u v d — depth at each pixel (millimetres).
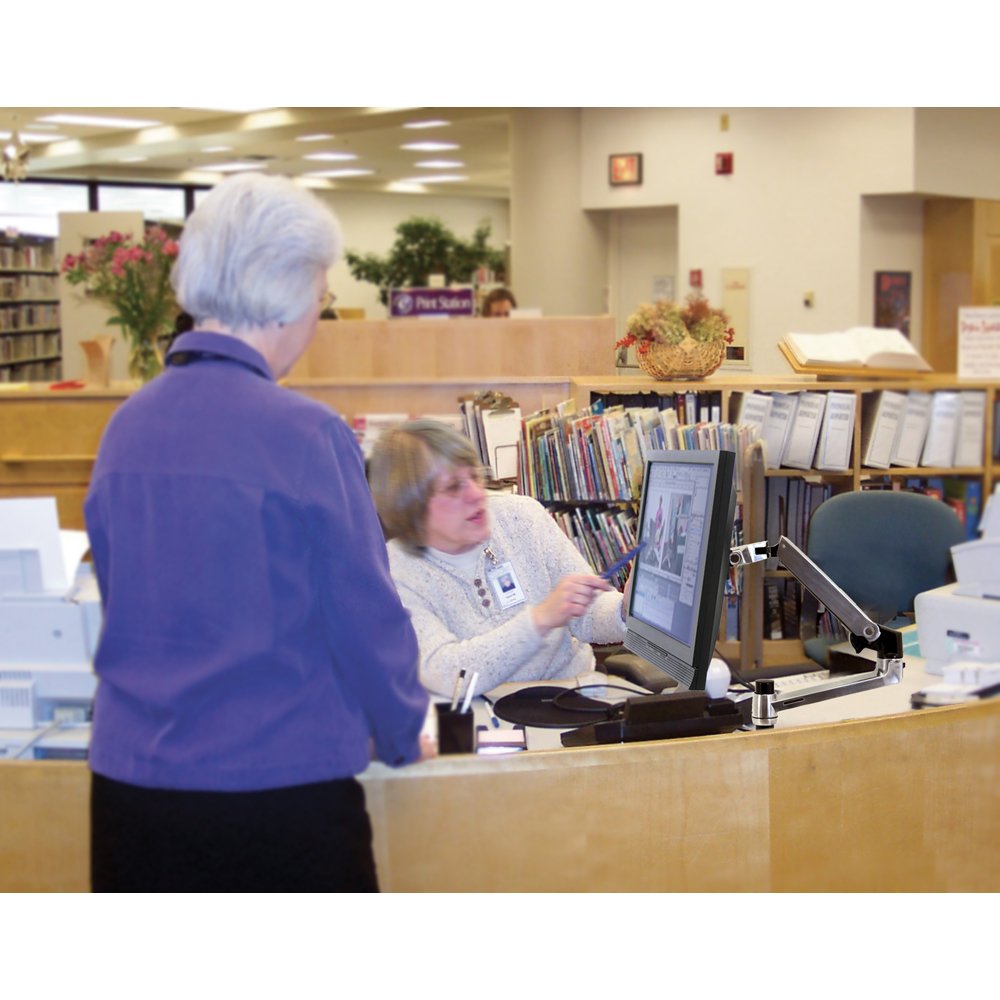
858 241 6141
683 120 7367
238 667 1117
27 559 1542
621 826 1393
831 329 6387
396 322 4609
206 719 1138
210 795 1140
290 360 1244
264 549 1115
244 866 1153
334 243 1210
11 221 12273
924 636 1823
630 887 1403
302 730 1147
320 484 1126
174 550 1131
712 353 2568
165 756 1142
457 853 1372
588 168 8102
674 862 1406
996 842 1487
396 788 1358
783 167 6762
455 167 13430
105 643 1186
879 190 5898
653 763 1390
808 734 1424
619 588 2377
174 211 14336
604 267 8414
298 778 1142
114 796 1179
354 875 1205
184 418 1147
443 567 2070
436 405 4188
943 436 2455
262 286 1153
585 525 2436
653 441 2414
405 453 2004
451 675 1836
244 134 10266
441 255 13125
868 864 1446
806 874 1431
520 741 1610
